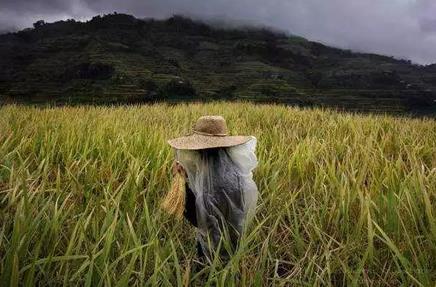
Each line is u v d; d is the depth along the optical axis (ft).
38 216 9.62
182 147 10.63
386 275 9.88
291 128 30.32
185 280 8.94
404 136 25.18
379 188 13.48
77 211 12.67
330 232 12.05
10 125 24.79
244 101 55.01
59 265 9.64
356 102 593.01
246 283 9.71
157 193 14.71
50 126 26.94
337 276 10.77
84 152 17.29
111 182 13.98
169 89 583.58
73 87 588.91
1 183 13.56
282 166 16.80
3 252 9.89
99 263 9.18
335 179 14.30
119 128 25.82
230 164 11.06
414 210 11.80
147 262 10.27
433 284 9.20
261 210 13.87
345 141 21.94
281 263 11.90
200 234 11.03
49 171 16.60
